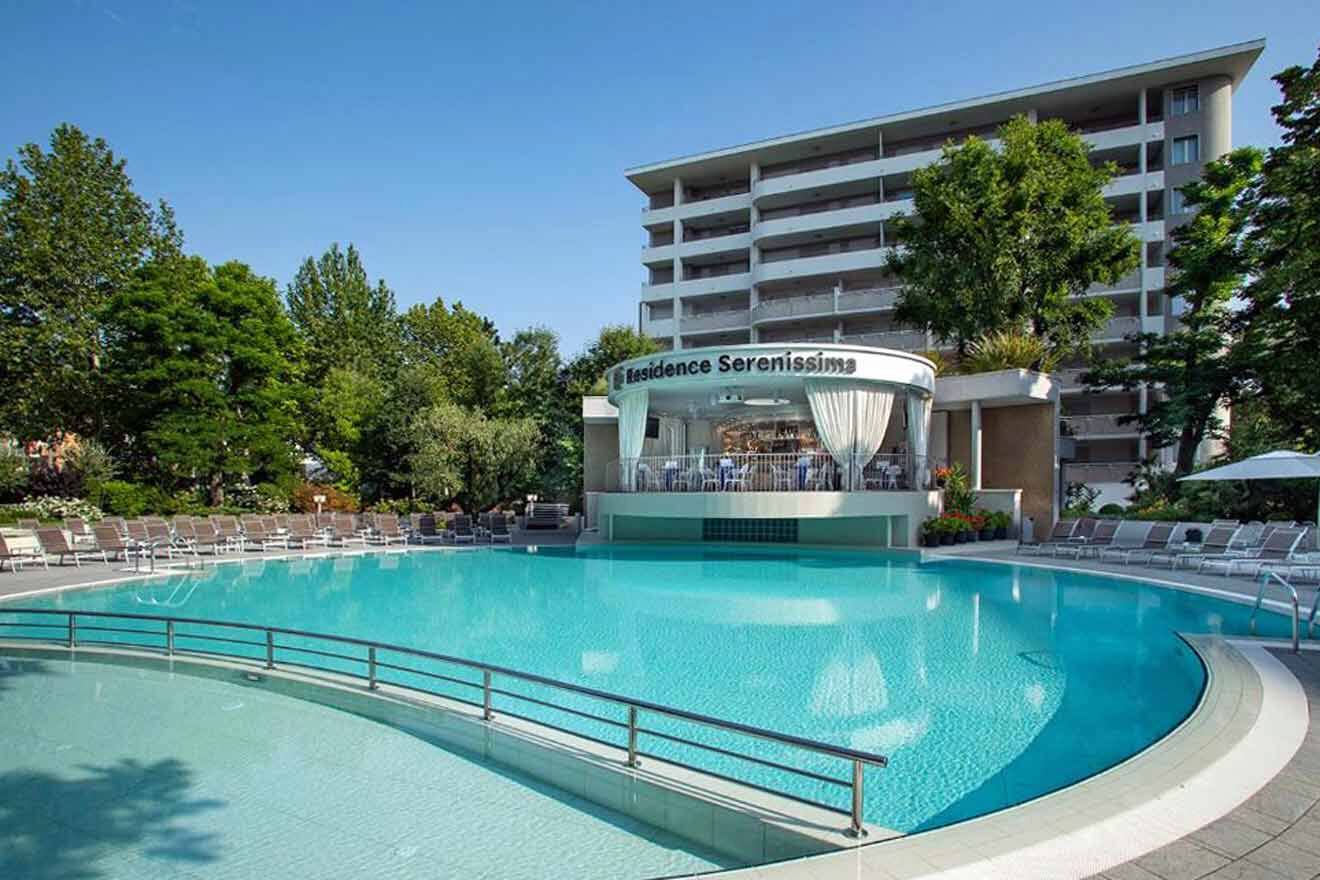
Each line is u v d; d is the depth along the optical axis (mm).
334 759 6219
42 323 29328
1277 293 20109
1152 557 17141
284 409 33969
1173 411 23797
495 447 29766
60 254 29938
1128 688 7758
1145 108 38812
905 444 21922
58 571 16531
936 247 26969
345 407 35344
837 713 7078
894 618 11492
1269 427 23250
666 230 53062
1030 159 24688
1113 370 26297
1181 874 3520
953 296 26391
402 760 6195
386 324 48656
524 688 8117
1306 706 6121
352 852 4699
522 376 38781
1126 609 11922
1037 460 22344
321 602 13562
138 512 25312
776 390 21266
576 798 5453
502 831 4961
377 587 15305
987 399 21422
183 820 5164
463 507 30625
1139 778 4641
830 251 46562
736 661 9031
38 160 30500
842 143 46344
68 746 6535
